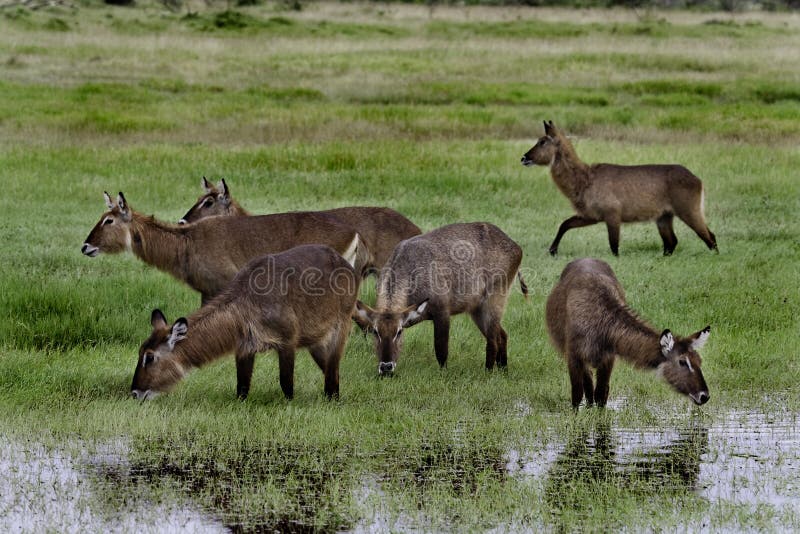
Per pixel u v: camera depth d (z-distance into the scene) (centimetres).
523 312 4016
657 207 5053
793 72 12569
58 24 15588
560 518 2270
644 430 2866
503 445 2739
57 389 3144
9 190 5950
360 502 2353
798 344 3588
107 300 3953
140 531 2198
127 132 8019
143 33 15512
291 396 3072
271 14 19450
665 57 13588
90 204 5716
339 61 13225
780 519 2261
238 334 2942
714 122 8619
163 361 2877
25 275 4256
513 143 7775
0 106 8862
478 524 2239
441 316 3406
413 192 6100
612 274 3142
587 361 2964
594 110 9369
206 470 2550
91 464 2591
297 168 6725
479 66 12925
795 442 2769
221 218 3691
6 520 2258
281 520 2255
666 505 2344
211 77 11856
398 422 2880
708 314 3909
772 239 5331
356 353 3619
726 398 3116
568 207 6078
